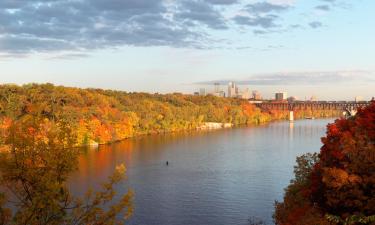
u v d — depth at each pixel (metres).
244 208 59.12
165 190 69.50
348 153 33.50
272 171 86.12
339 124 37.69
